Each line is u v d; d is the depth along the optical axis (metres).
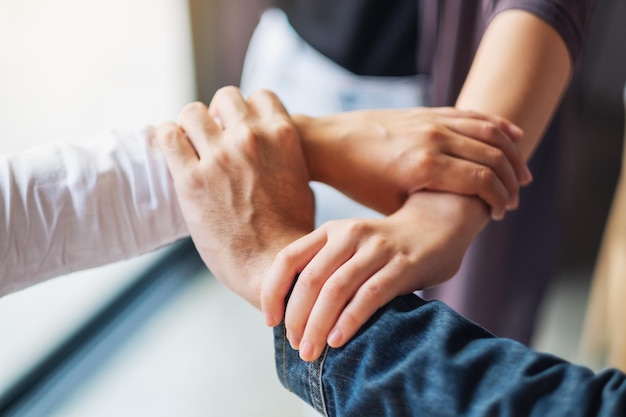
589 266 1.64
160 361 1.42
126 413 1.29
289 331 0.40
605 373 0.32
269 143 0.51
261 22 1.24
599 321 1.32
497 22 0.63
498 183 0.52
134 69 1.58
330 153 0.55
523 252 0.93
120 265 1.56
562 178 0.90
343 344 0.37
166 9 1.62
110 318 1.53
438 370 0.33
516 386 0.31
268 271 0.44
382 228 0.44
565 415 0.30
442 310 0.37
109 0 1.43
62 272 0.50
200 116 0.52
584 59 1.52
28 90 1.23
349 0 1.01
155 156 0.52
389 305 0.39
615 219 1.21
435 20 0.80
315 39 1.10
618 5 1.48
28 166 0.48
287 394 1.35
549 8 0.60
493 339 0.35
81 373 1.38
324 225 0.43
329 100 1.12
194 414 1.29
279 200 0.49
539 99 0.59
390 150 0.53
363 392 0.35
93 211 0.49
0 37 1.14
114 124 1.53
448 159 0.52
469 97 0.60
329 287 0.39
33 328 1.34
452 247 0.46
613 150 1.59
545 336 1.47
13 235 0.46
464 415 0.31
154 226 0.52
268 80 1.18
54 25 1.27
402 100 1.11
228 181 0.48
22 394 1.30
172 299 1.62
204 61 1.75
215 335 1.51
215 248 0.47
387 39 1.04
